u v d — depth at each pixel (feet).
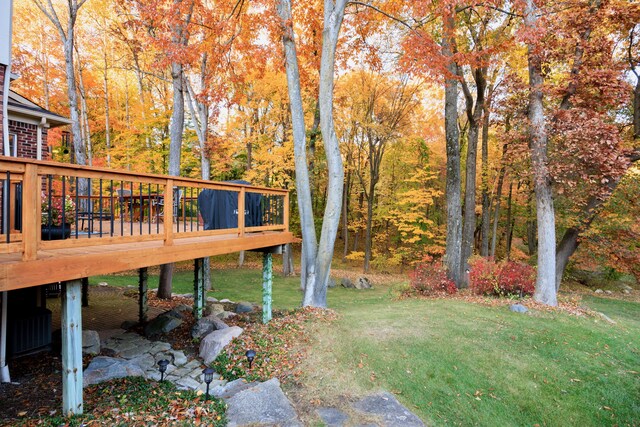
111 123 59.77
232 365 17.65
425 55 30.53
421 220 58.65
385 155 65.72
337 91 51.62
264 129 58.03
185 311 29.37
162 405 12.98
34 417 11.99
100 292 36.42
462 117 58.59
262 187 23.67
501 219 68.54
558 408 15.34
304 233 28.40
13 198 15.75
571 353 20.02
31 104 28.73
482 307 28.27
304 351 18.69
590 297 46.39
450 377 16.98
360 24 36.60
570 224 37.65
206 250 17.25
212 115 38.86
